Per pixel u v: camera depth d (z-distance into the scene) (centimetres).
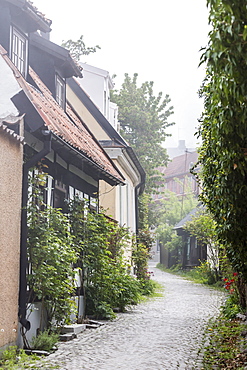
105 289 1484
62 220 1046
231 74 530
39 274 957
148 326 1309
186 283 3366
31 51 1451
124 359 873
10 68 958
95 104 2345
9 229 852
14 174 873
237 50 517
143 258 2553
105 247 1457
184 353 932
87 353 927
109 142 2184
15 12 1116
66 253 1041
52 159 1166
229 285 1641
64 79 1570
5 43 1092
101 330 1229
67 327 1151
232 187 867
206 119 927
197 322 1397
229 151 730
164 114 4319
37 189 986
